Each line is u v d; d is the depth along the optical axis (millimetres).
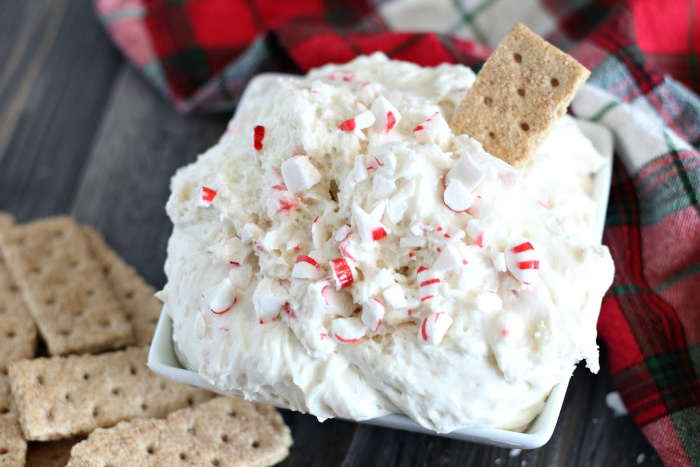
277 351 339
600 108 415
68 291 438
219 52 505
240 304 349
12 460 392
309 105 354
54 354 419
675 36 461
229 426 401
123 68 518
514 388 336
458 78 388
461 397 335
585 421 407
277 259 343
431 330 326
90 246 460
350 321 336
